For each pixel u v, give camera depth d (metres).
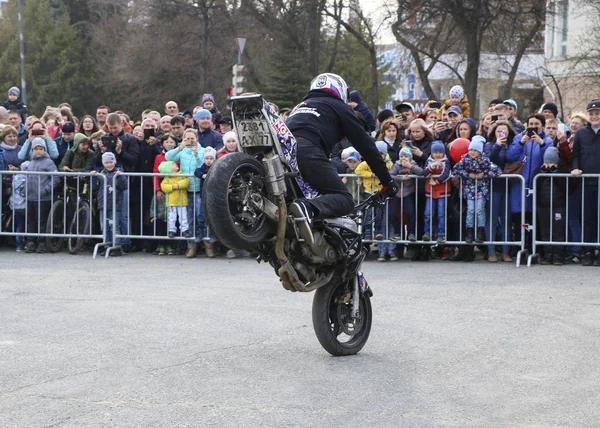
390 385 5.62
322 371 5.98
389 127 12.13
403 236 11.88
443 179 11.62
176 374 5.88
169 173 12.30
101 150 12.73
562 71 38.06
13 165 13.30
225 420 4.86
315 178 6.13
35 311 8.20
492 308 8.38
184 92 47.31
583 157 11.35
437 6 30.61
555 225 11.59
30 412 5.02
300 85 34.53
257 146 5.89
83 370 5.98
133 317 7.89
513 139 11.62
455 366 6.13
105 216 12.55
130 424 4.80
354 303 6.52
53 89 57.06
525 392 5.46
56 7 64.44
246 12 35.94
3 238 13.92
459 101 12.74
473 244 11.62
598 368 6.08
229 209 5.64
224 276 10.49
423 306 8.49
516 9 31.28
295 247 6.06
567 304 8.59
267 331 7.30
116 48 51.81
